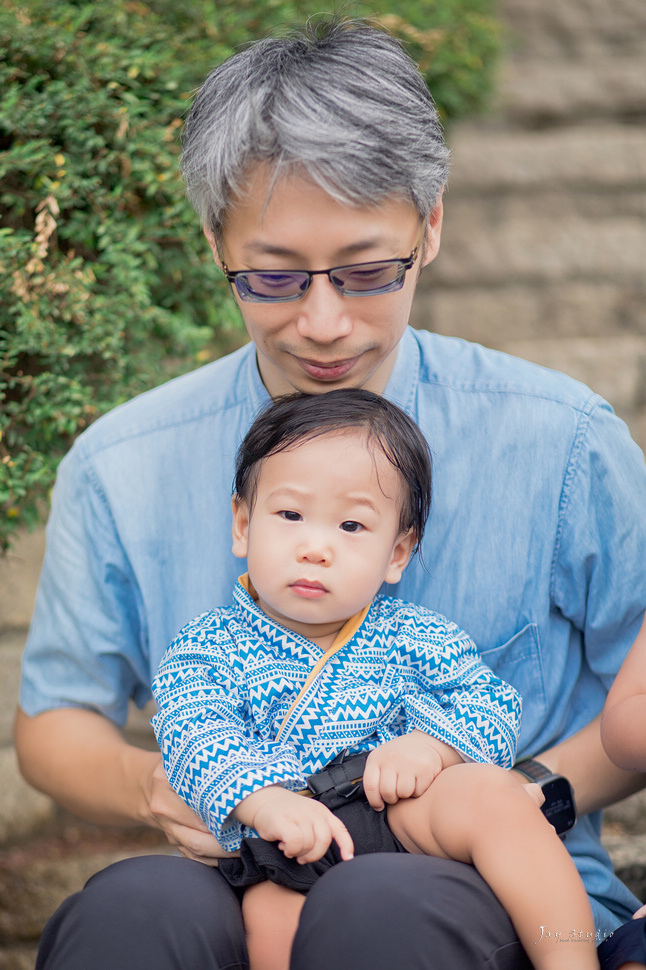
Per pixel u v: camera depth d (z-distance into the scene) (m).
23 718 1.67
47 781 1.62
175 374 2.14
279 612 1.39
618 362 3.75
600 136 4.70
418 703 1.36
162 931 1.09
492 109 4.10
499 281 4.38
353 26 1.38
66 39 1.96
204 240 2.05
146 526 1.58
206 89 1.30
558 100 5.05
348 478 1.35
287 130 1.18
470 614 1.52
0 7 1.97
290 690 1.38
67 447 2.01
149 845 2.42
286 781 1.25
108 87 1.96
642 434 3.54
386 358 1.52
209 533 1.58
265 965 1.18
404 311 1.34
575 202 4.58
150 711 2.61
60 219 1.94
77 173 1.95
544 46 5.23
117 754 1.56
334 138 1.17
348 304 1.28
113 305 1.92
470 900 1.10
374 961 1.03
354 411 1.37
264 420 1.40
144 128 2.01
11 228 1.93
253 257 1.27
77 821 2.49
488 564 1.52
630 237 4.39
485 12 3.76
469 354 1.64
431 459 1.53
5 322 1.91
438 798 1.24
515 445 1.52
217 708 1.33
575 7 5.26
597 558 1.49
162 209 2.04
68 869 2.25
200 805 1.26
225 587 1.57
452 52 3.24
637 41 5.26
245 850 1.23
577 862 1.49
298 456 1.35
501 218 4.51
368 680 1.39
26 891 2.19
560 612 1.56
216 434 1.59
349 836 1.22
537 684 1.52
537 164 4.61
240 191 1.23
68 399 1.90
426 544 1.53
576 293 4.24
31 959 2.03
